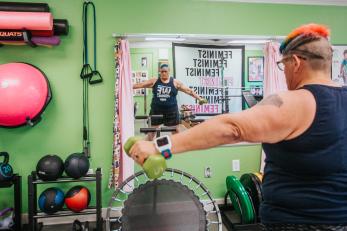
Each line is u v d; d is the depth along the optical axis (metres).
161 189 1.71
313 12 3.13
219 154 3.03
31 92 2.37
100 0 2.73
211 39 2.92
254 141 0.68
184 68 2.90
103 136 2.81
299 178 0.76
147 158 0.65
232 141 0.67
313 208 0.74
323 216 0.74
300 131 0.70
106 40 2.76
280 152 0.76
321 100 0.72
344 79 3.21
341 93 0.76
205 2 2.91
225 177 3.06
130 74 2.67
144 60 2.82
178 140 0.67
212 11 2.93
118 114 2.65
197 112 2.96
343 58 3.20
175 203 1.70
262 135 0.66
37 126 2.70
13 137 2.67
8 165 2.46
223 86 3.01
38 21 2.36
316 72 0.79
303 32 0.79
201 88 2.96
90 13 2.72
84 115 2.77
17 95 2.32
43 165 2.33
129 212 1.65
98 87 2.78
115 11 2.76
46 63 2.69
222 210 2.90
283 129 0.68
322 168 0.72
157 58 2.84
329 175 0.74
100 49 2.76
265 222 0.85
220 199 3.05
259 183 2.60
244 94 3.04
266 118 0.66
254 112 0.67
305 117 0.70
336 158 0.73
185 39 2.87
